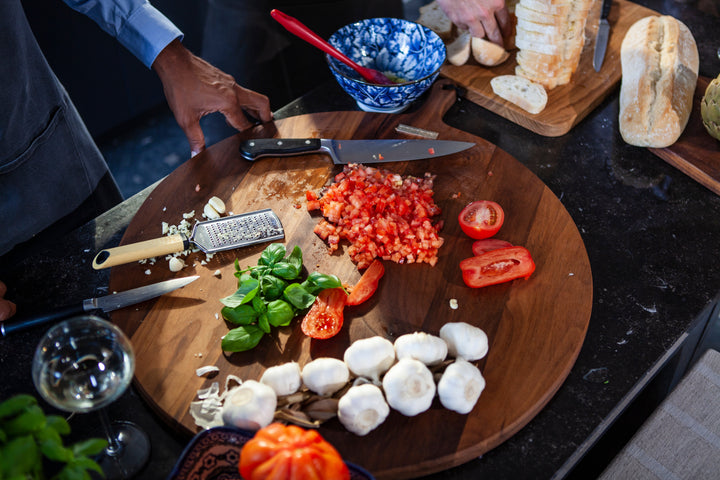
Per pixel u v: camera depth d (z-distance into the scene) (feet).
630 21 6.66
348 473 2.84
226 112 5.61
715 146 5.32
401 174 5.12
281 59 9.41
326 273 4.46
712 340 6.31
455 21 6.17
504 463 3.56
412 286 4.34
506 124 5.84
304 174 5.19
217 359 3.94
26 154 5.36
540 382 3.77
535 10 5.48
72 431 3.70
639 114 5.45
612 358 4.07
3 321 4.26
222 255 4.59
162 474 3.53
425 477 3.51
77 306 4.18
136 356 3.95
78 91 10.67
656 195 5.16
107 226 5.00
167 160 10.69
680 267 4.62
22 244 5.75
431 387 3.54
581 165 5.43
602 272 4.59
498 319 4.11
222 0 8.73
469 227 4.58
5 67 4.96
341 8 8.43
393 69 6.06
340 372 3.63
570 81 6.00
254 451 2.81
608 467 4.02
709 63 6.26
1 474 2.38
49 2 9.57
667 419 4.21
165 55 5.37
